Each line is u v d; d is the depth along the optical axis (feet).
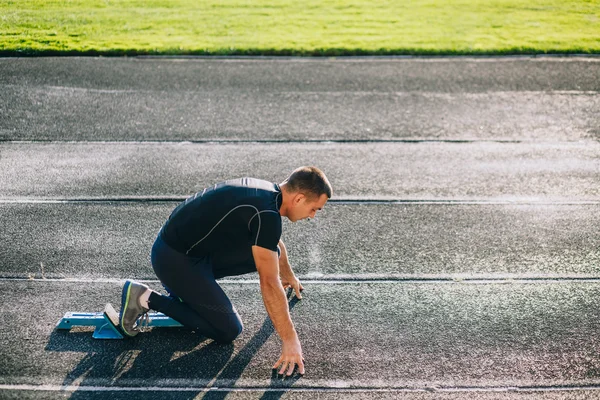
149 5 44.21
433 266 16.97
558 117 27.66
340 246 17.79
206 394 12.42
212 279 12.84
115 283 15.94
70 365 13.10
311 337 14.15
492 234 18.57
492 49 35.96
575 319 14.98
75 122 25.75
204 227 12.08
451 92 30.22
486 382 12.97
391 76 32.12
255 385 12.71
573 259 17.42
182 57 34.01
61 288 15.66
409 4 45.93
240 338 14.10
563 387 12.89
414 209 19.92
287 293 15.71
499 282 16.33
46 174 21.49
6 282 15.79
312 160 23.03
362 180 21.65
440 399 12.49
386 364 13.39
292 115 27.02
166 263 12.50
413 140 25.02
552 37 38.55
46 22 38.93
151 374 12.92
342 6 45.11
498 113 27.89
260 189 11.91
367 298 15.58
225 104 27.99
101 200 19.92
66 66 32.04
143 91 29.22
